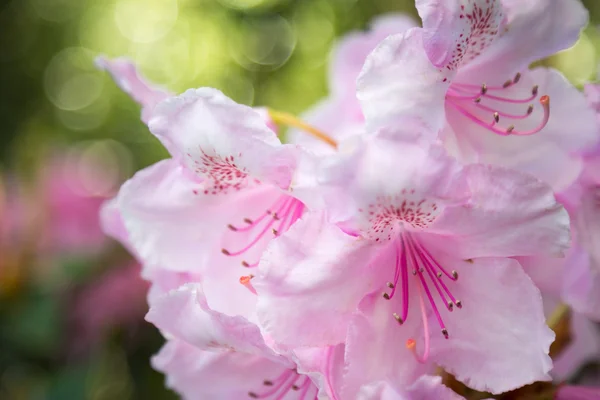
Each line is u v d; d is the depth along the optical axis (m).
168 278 0.35
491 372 0.32
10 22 1.09
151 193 0.34
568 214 0.32
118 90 1.30
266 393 0.35
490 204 0.31
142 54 1.36
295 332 0.31
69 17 1.20
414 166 0.31
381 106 0.31
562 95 0.33
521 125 0.33
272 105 1.10
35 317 0.47
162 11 1.30
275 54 1.12
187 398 0.36
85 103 1.29
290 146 0.32
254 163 0.32
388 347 0.32
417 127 0.31
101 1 1.25
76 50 1.24
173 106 0.33
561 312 0.35
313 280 0.31
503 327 0.32
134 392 0.51
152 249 0.34
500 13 0.33
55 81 1.18
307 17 1.06
